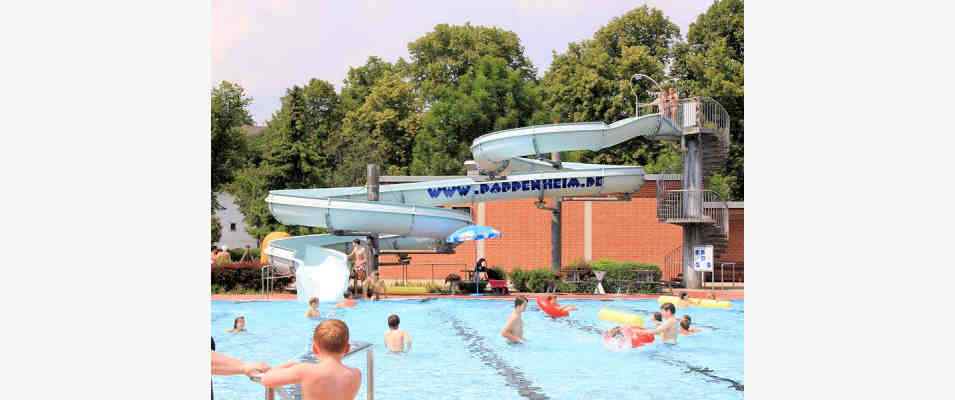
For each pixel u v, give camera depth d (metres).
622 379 11.35
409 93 61.97
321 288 23.64
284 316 19.92
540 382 11.16
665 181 34.94
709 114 29.27
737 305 22.98
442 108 57.34
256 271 26.39
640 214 35.50
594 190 28.78
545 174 28.36
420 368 12.24
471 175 29.52
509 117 56.16
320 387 6.52
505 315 20.14
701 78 50.94
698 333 16.28
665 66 53.97
